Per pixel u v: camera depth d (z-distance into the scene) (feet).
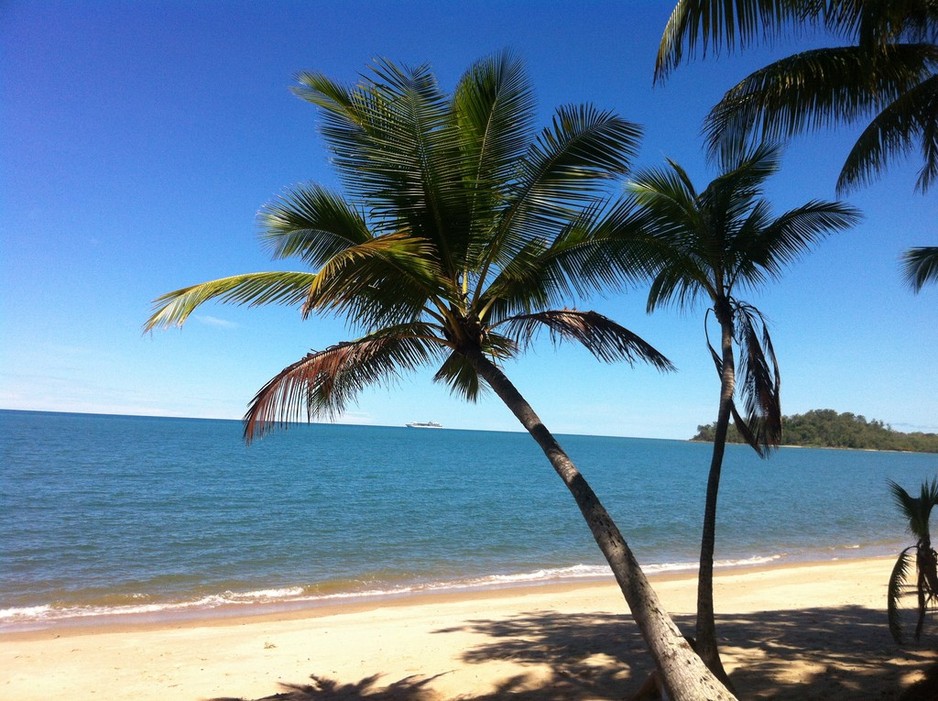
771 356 21.68
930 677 17.80
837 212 21.35
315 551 60.90
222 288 17.76
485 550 64.59
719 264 20.90
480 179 17.63
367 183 17.06
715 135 20.13
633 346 18.17
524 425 15.90
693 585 48.01
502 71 17.54
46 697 24.16
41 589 45.42
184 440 278.67
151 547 59.62
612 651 27.27
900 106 18.06
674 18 15.34
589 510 13.97
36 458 152.25
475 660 26.99
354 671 26.68
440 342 18.01
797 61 17.88
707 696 11.25
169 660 29.01
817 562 63.26
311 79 16.66
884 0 15.21
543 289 19.61
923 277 32.24
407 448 316.81
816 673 22.03
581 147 17.42
